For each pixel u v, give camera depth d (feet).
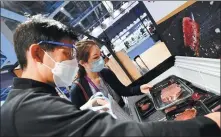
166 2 6.63
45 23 2.24
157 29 7.18
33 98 1.91
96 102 3.65
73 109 1.84
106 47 7.38
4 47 5.66
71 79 2.55
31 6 5.50
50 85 2.24
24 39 2.18
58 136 1.69
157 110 4.86
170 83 6.03
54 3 5.74
